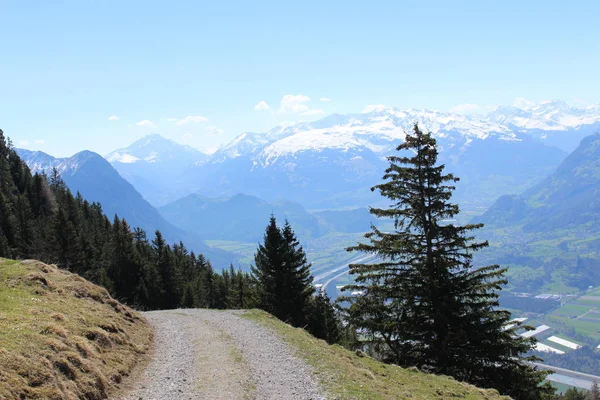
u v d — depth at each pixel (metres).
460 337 23.22
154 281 76.62
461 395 19.44
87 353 16.42
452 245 25.23
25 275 24.48
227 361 19.47
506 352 23.33
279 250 46.34
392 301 26.12
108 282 70.00
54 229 67.50
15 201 100.06
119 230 84.19
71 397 12.89
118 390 15.38
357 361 22.48
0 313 16.94
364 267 26.38
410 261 25.83
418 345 25.73
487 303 24.53
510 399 20.66
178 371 18.16
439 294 24.89
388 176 26.80
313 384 16.52
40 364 13.33
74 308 21.88
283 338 24.89
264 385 16.36
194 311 36.31
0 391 11.01
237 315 33.41
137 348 20.67
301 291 45.91
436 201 25.41
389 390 17.19
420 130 26.34
